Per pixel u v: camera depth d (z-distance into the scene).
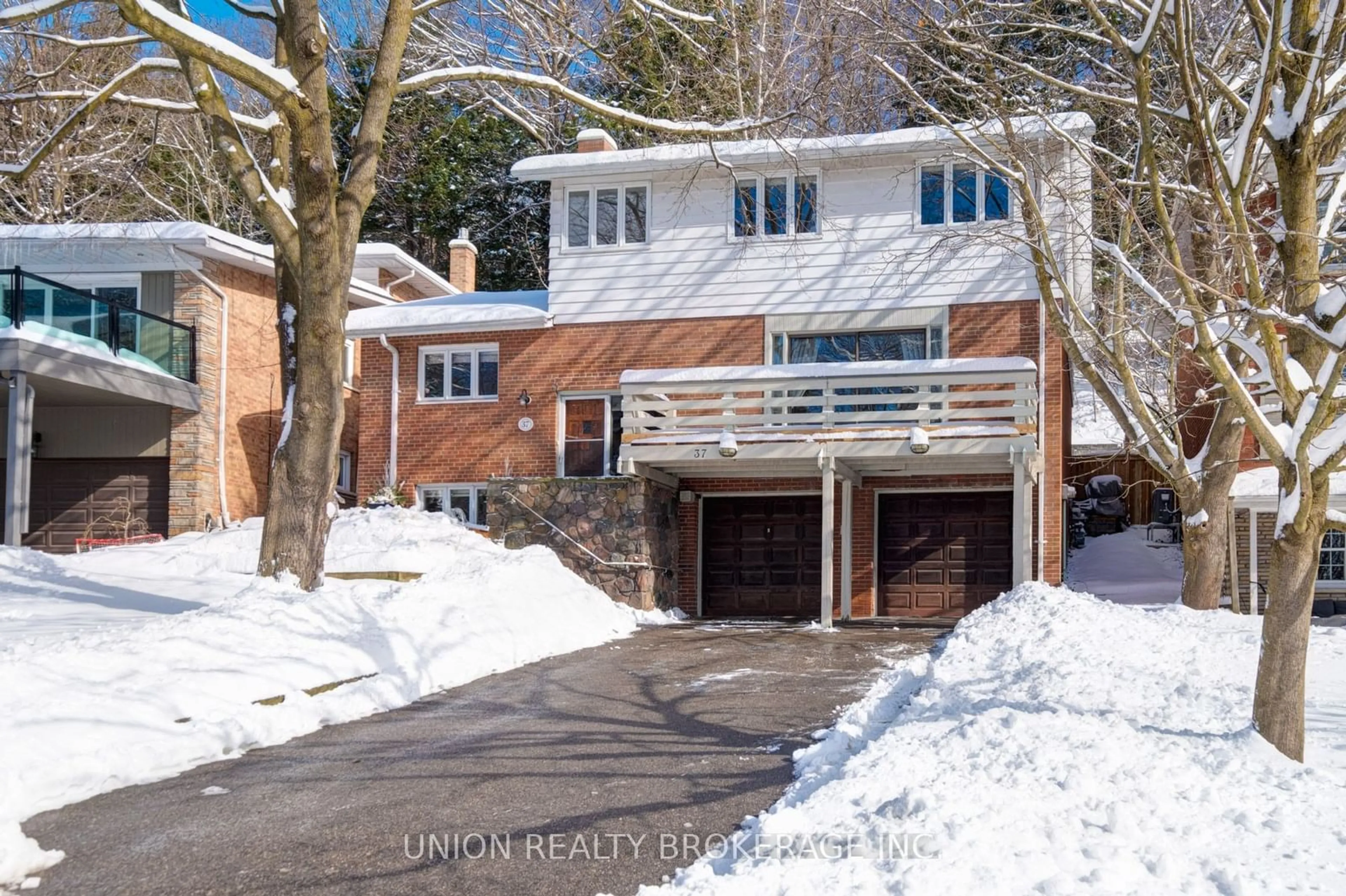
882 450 17.91
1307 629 7.35
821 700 10.73
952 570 20.86
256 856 6.04
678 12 17.36
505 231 38.62
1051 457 20.02
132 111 30.97
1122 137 19.23
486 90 30.81
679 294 21.77
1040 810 5.82
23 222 31.23
